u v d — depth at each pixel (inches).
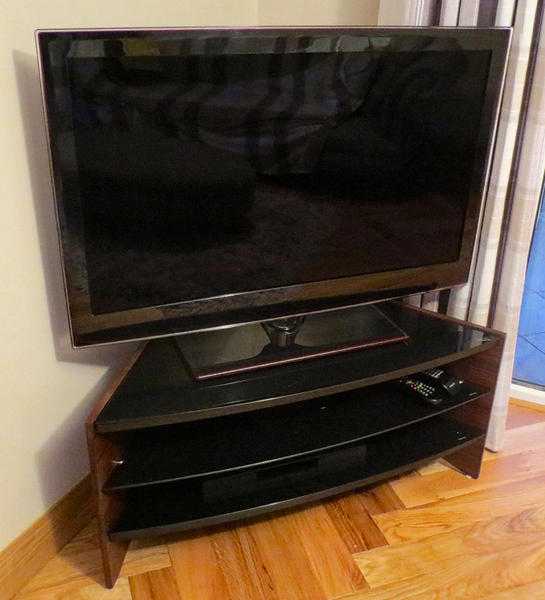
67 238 47.8
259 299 58.1
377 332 61.6
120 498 55.6
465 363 67.1
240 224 54.2
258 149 52.1
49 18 49.4
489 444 74.3
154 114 47.3
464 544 60.5
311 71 50.9
